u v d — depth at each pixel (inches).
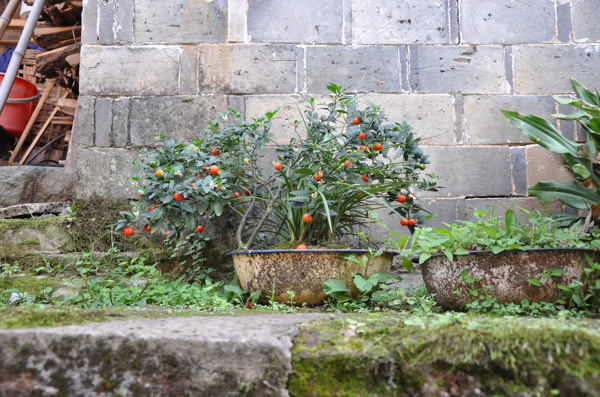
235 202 117.9
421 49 136.2
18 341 46.9
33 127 238.1
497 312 81.9
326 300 97.7
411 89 135.0
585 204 118.3
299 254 95.3
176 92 134.0
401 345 50.0
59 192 142.9
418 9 137.4
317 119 114.5
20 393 46.2
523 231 89.3
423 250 90.4
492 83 135.8
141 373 47.9
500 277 83.4
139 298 97.0
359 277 93.9
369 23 136.7
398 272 128.6
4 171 137.9
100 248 126.3
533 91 135.8
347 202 106.5
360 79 134.8
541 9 137.9
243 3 136.4
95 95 133.5
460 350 48.4
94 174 130.6
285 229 116.4
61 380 46.9
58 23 184.2
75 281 104.9
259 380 48.7
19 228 122.0
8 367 46.5
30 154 236.8
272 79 134.4
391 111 134.0
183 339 48.9
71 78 201.3
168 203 99.2
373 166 113.8
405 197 110.9
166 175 98.7
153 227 100.0
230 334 51.1
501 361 47.1
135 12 135.9
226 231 128.3
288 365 49.3
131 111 133.3
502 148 133.8
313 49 135.6
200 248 122.3
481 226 88.1
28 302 94.3
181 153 105.6
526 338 47.6
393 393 48.7
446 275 87.9
